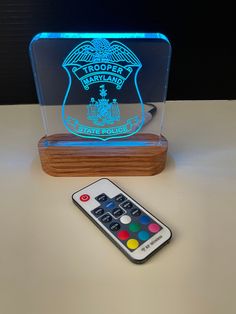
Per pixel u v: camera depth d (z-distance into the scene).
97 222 0.40
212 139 0.54
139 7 0.52
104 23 0.54
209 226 0.41
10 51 0.56
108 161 0.47
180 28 0.54
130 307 0.33
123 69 0.45
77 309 0.33
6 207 0.44
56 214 0.43
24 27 0.53
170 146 0.53
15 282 0.36
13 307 0.33
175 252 0.38
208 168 0.49
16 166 0.50
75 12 0.52
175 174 0.48
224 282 0.35
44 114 0.48
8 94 0.61
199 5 0.52
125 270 0.36
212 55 0.57
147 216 0.41
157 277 0.36
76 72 0.45
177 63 0.58
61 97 0.47
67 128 0.48
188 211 0.43
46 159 0.47
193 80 0.60
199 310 0.33
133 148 0.47
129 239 0.38
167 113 0.60
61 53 0.44
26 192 0.46
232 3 0.51
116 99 0.47
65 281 0.36
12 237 0.40
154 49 0.43
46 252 0.38
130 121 0.48
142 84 0.46
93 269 0.37
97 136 0.49
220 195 0.45
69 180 0.48
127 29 0.54
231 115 0.59
